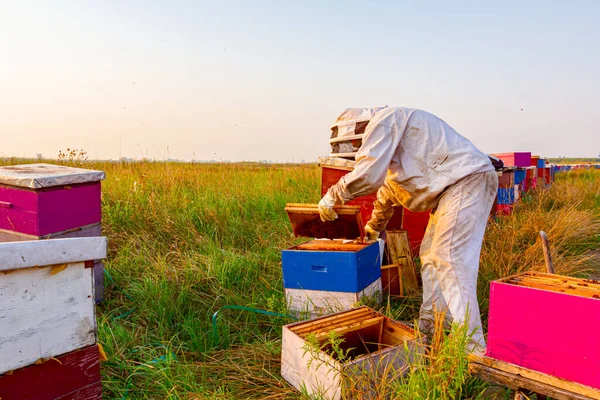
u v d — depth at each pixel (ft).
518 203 29.30
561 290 6.66
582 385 6.14
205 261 15.69
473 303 9.99
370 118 11.35
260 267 16.24
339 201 10.74
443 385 6.86
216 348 10.69
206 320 12.10
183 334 11.44
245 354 10.23
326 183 15.84
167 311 12.30
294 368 8.75
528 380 6.61
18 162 28.04
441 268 10.27
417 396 6.85
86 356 6.63
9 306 5.66
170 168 28.84
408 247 14.39
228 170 37.55
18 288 5.74
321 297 12.12
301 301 12.36
